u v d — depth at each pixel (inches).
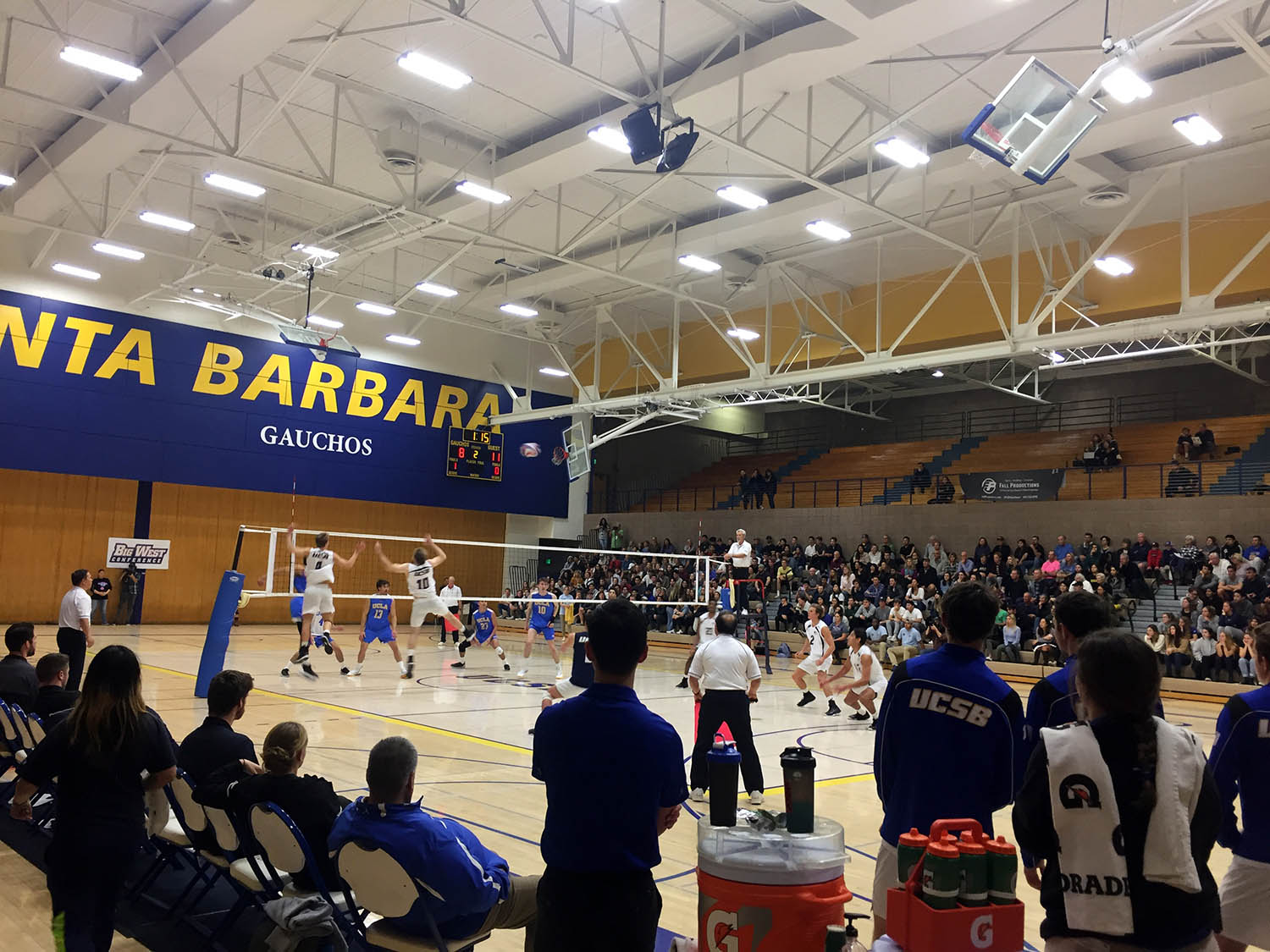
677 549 1180.5
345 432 1126.4
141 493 1014.4
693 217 858.8
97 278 943.0
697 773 321.1
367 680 630.5
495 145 719.7
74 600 424.5
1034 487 996.6
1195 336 768.9
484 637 727.7
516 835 263.3
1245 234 751.1
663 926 197.6
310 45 581.6
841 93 620.4
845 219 816.3
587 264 787.4
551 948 113.6
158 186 831.1
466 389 1230.3
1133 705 100.3
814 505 1266.0
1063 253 771.4
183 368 1015.6
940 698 137.2
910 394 1397.6
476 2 506.3
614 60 589.6
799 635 949.8
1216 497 869.2
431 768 353.4
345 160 757.3
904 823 137.1
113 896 152.8
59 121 690.2
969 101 629.6
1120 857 96.3
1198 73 547.5
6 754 271.1
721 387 944.3
